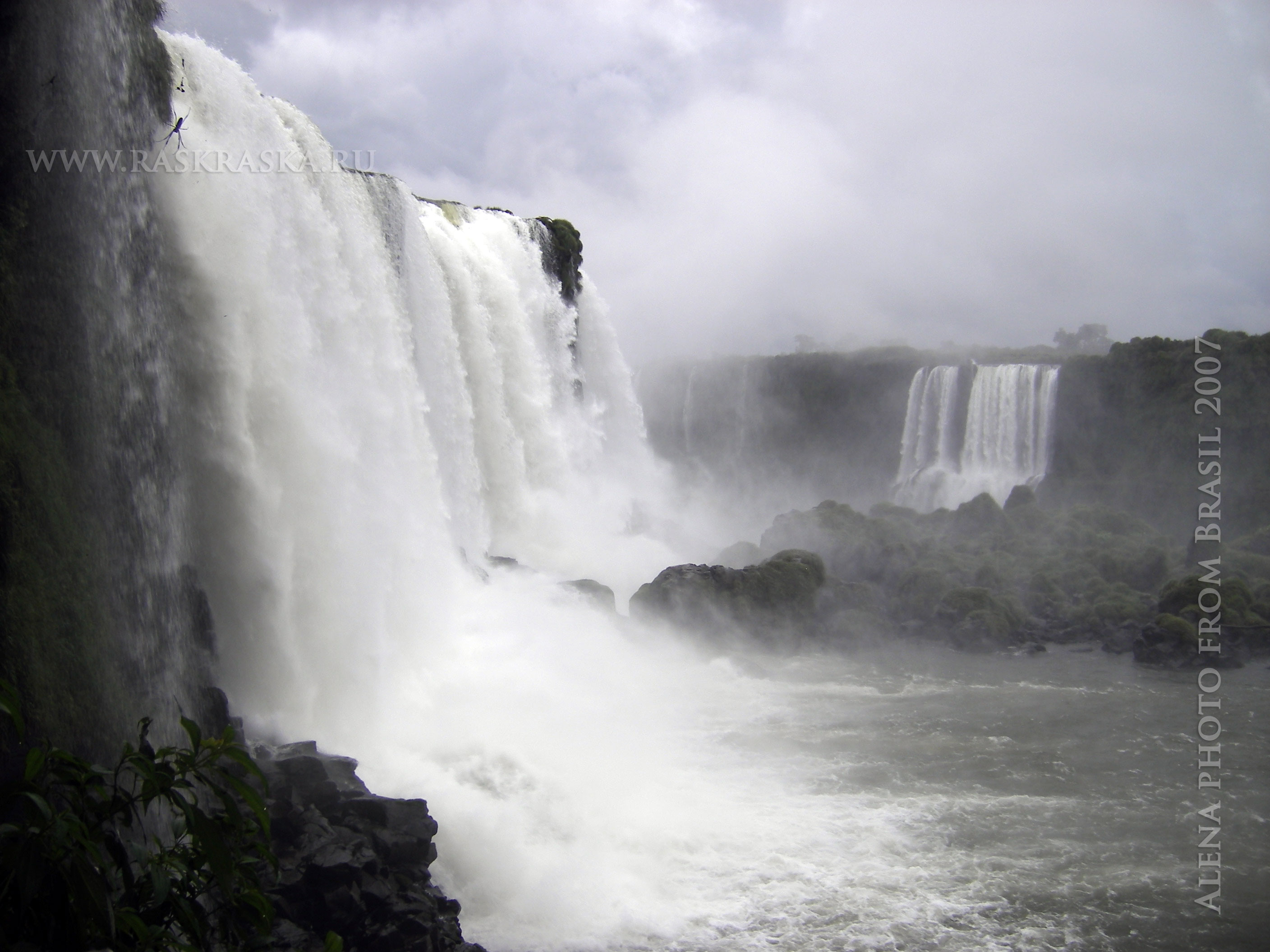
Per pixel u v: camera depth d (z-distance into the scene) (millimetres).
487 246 35875
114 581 11172
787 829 16672
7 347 9586
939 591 33906
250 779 12375
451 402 29719
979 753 20766
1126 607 32594
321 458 17328
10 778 8602
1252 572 33250
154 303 13391
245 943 8188
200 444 14781
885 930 13609
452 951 11773
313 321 19047
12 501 9219
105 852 8352
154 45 13539
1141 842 16391
